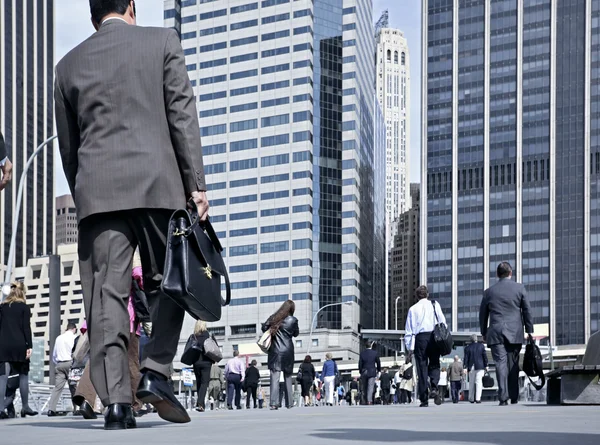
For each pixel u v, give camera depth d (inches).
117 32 226.5
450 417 270.1
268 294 6924.2
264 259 6983.3
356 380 2605.8
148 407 643.5
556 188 6653.5
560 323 6501.0
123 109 220.8
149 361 222.7
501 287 559.2
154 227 218.7
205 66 7455.7
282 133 7091.5
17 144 7677.2
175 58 224.7
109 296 216.1
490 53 7012.8
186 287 206.1
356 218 7180.1
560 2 6830.7
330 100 7234.3
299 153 7012.8
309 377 1482.5
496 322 559.2
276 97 7160.4
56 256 776.3
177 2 7765.8
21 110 7775.6
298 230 6904.5
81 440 163.3
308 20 7140.8
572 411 348.8
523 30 6929.1
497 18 7022.6
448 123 7071.9
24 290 595.2
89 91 223.1
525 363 547.2
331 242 7057.1
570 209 6589.6
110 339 215.2
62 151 235.1
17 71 7746.1
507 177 6811.0
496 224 6791.3
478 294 6752.0
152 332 224.7
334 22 7342.5
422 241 7007.9
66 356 696.4
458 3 7165.4
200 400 753.6
